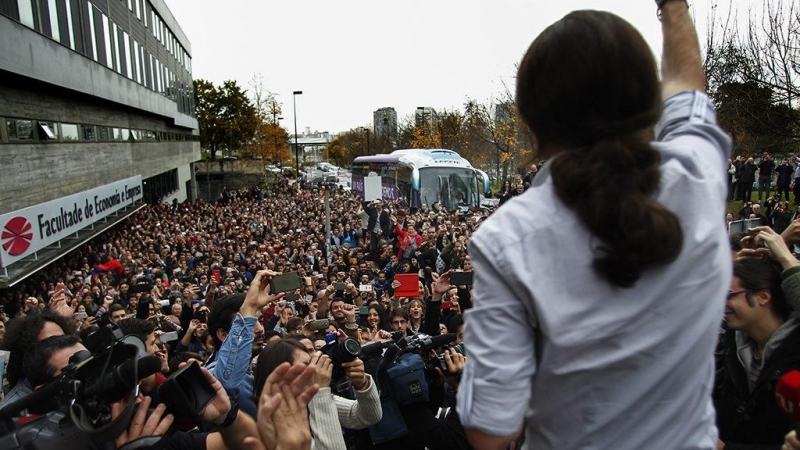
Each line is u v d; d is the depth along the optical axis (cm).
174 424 182
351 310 641
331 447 273
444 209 2500
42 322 333
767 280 214
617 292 94
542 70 103
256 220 3134
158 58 3744
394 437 329
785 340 208
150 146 3444
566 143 103
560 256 94
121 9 2750
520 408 98
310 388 161
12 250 1248
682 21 131
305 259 1819
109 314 657
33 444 146
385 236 2145
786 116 1320
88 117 2261
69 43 1869
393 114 8512
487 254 99
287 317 757
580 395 100
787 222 1526
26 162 1577
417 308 738
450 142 4656
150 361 152
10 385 321
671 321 96
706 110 117
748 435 222
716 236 98
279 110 7044
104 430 135
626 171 93
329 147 11312
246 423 173
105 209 2125
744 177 1948
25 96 1622
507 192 2412
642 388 98
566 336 95
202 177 6588
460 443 329
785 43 1341
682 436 101
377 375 343
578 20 102
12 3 1405
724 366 242
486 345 99
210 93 6675
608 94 97
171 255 2014
